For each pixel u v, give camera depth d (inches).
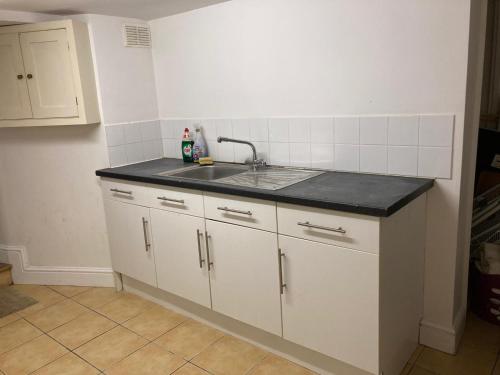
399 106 80.8
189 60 111.5
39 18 106.3
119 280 118.8
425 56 76.2
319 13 86.5
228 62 103.9
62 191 119.0
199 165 110.3
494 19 111.9
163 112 122.0
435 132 77.7
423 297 85.4
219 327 97.1
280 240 76.6
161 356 88.8
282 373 81.7
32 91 106.3
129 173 103.0
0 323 105.0
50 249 124.5
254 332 89.9
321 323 74.6
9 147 120.3
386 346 71.6
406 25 77.0
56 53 102.4
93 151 113.1
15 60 105.0
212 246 88.9
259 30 96.3
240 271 85.0
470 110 78.8
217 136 111.1
